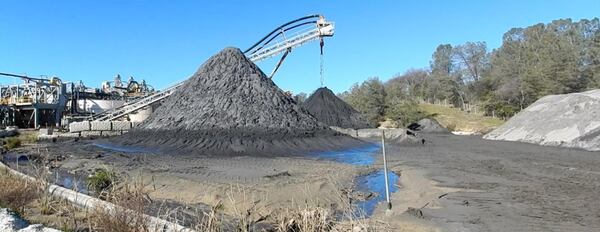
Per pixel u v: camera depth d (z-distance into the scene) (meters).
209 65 33.47
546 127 33.56
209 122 26.80
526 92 64.50
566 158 21.17
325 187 11.99
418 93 104.25
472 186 12.91
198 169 16.08
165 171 15.35
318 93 53.31
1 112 50.78
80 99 57.38
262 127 26.27
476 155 23.08
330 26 42.34
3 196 8.37
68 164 18.42
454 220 8.97
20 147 27.88
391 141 33.38
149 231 6.34
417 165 18.16
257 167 16.97
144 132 28.69
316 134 27.59
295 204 10.05
